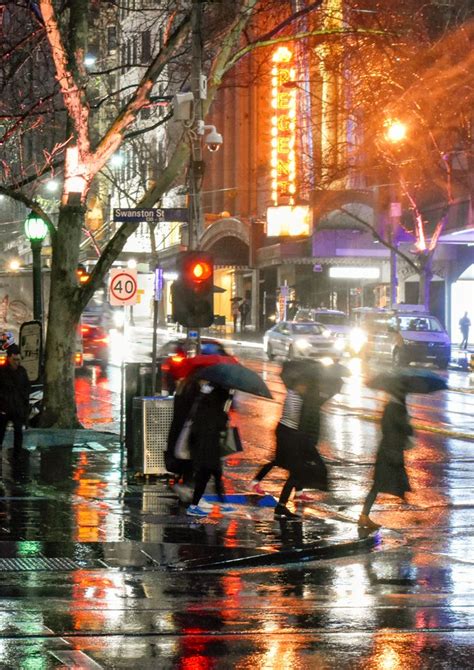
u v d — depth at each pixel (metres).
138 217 26.72
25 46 33.94
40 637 11.27
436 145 58.81
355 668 10.14
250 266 99.75
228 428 20.83
